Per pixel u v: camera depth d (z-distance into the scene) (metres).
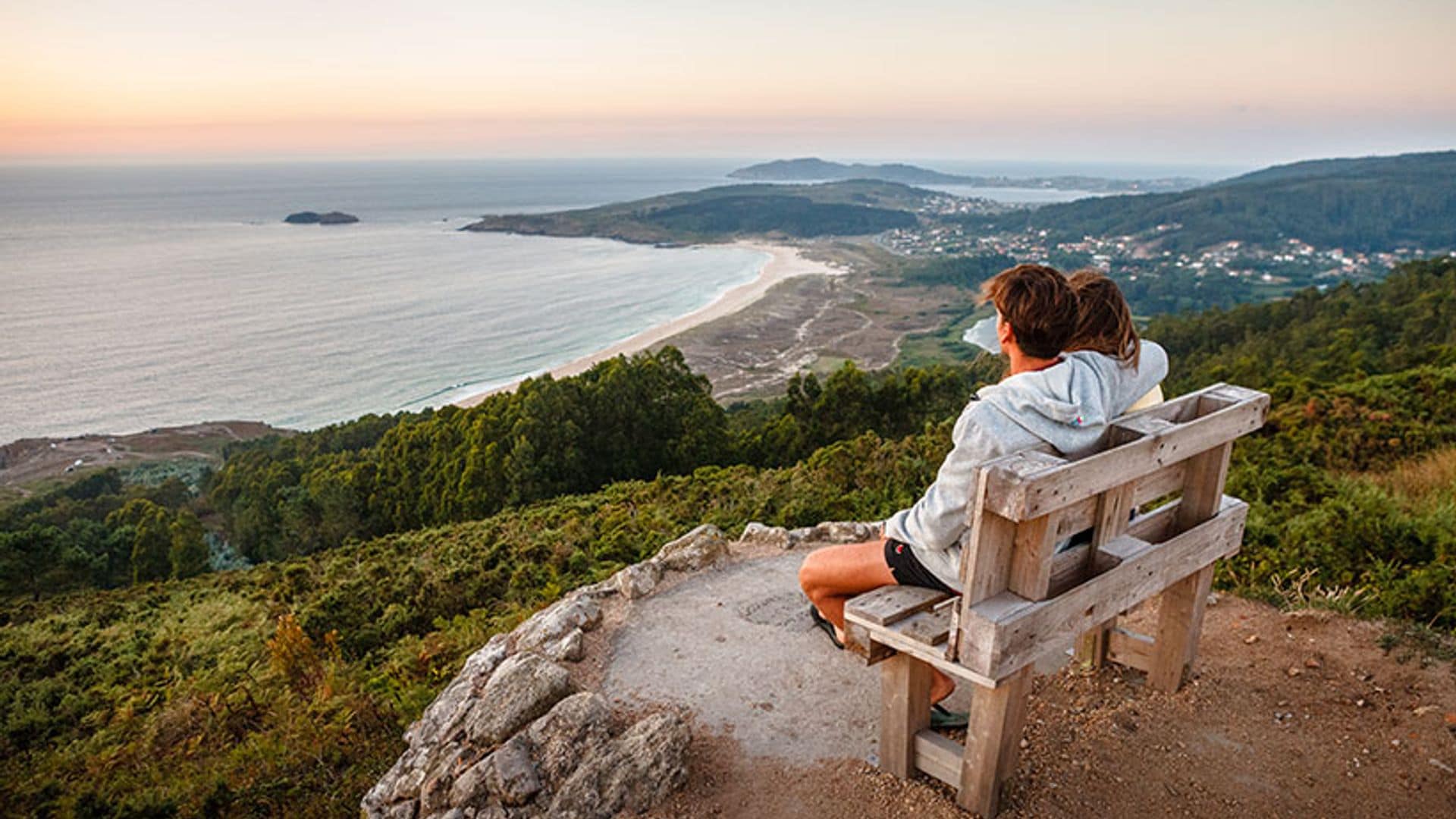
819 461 12.25
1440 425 11.51
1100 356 2.59
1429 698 3.35
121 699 9.91
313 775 5.43
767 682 3.89
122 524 44.53
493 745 3.63
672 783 3.12
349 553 20.09
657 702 3.78
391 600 11.11
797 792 3.06
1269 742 3.13
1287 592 4.74
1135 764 3.01
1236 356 58.25
